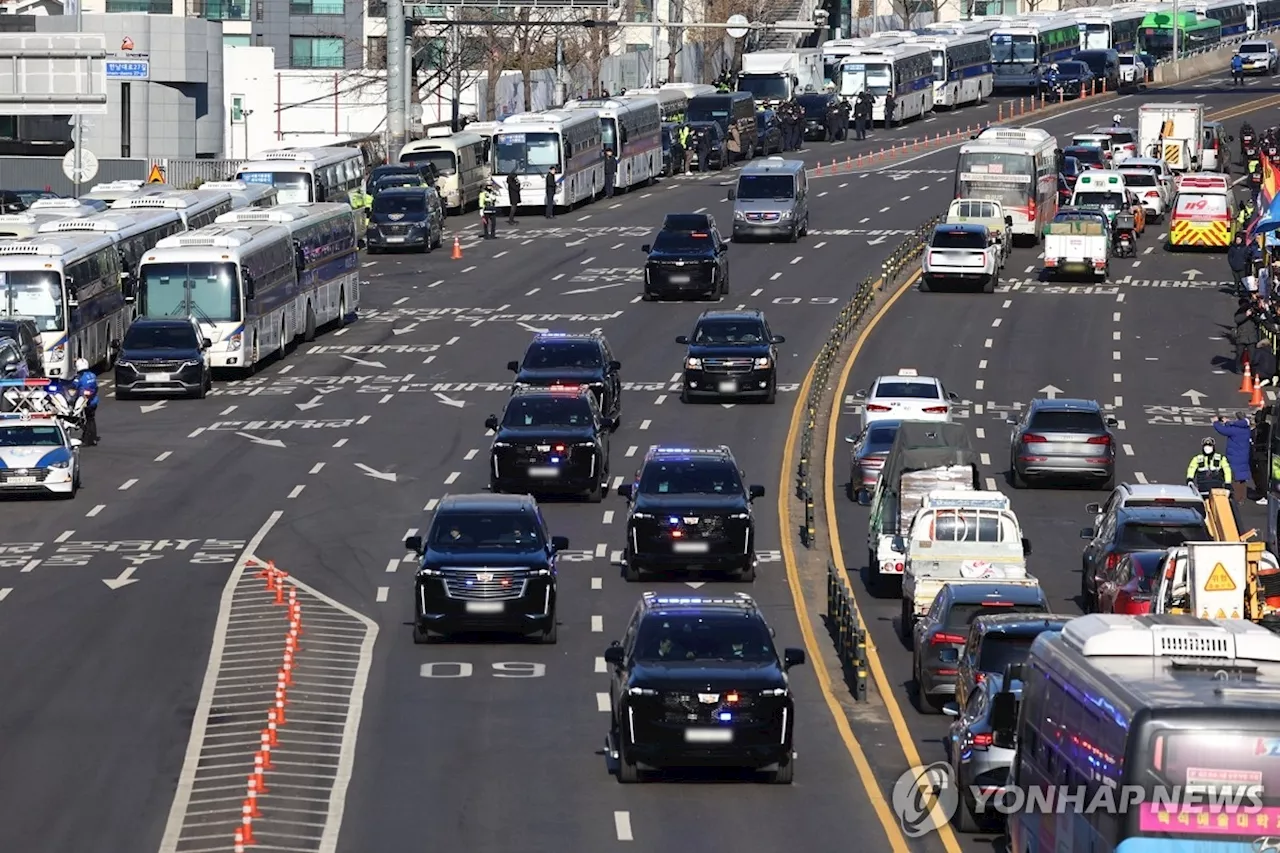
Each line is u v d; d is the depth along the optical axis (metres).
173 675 123.38
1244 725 66.19
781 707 99.19
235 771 103.19
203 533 165.12
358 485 183.00
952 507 134.00
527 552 132.50
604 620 138.62
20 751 107.44
